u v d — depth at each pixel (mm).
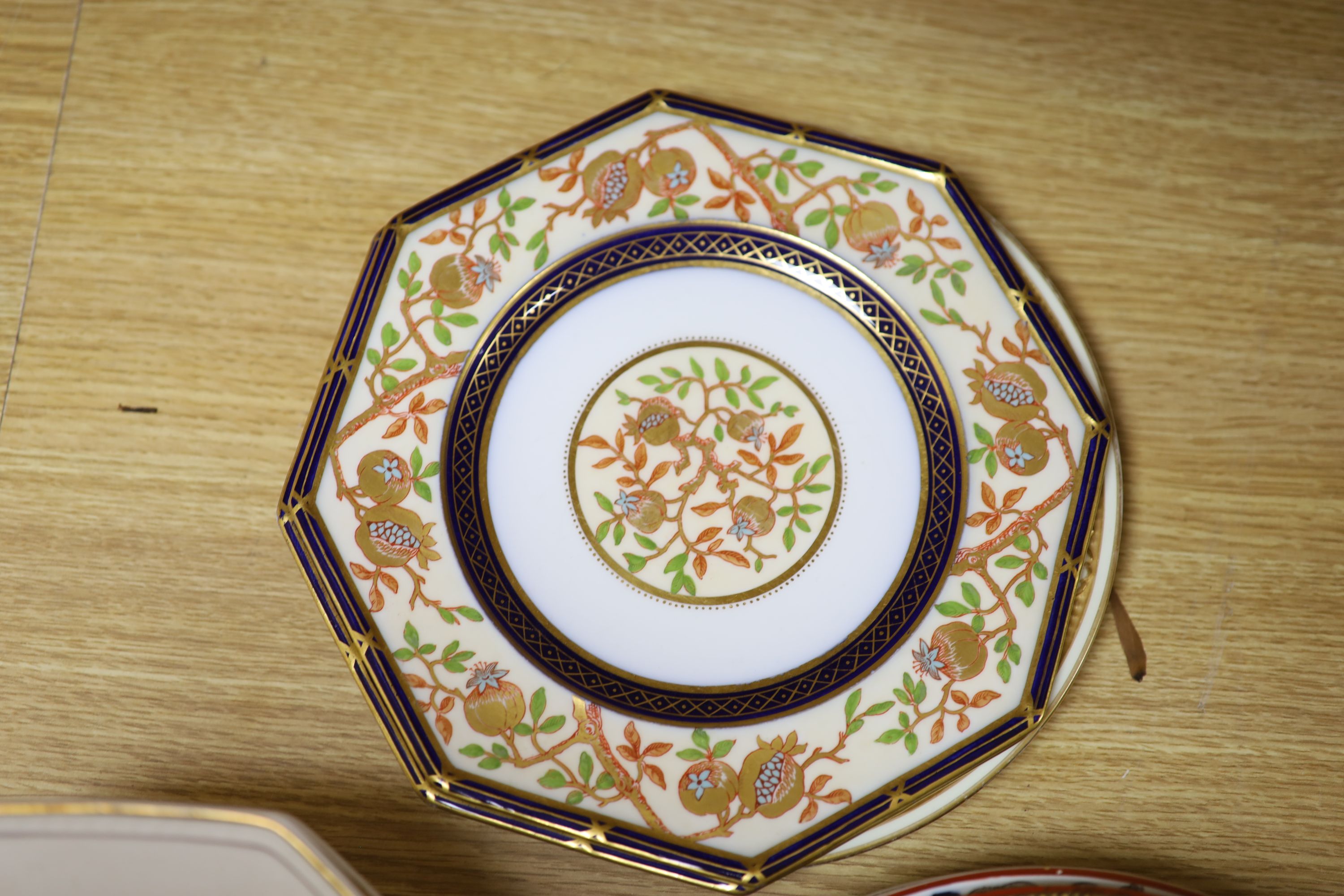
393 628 555
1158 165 591
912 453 572
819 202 575
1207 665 569
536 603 564
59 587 567
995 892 544
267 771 562
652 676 562
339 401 562
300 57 591
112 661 564
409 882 558
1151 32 593
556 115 591
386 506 560
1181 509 576
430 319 569
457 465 568
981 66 595
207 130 587
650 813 548
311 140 587
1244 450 578
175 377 576
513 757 550
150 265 581
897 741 553
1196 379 581
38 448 572
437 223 571
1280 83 595
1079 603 559
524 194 574
